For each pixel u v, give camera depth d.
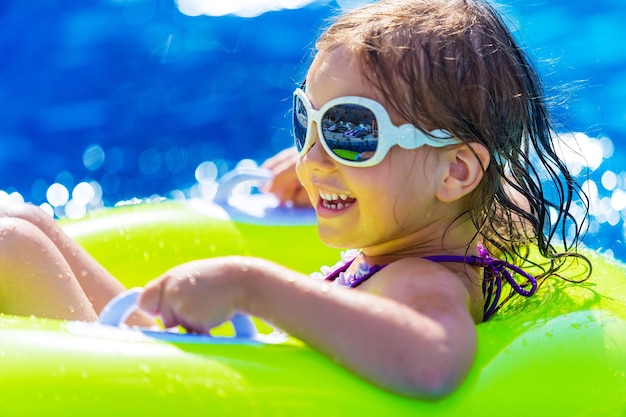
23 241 1.71
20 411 1.25
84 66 4.35
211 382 1.28
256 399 1.28
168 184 3.63
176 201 2.53
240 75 4.22
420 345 1.34
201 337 1.37
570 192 1.85
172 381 1.27
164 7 4.75
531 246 2.06
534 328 1.54
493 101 1.68
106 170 3.73
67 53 4.45
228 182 2.50
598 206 3.09
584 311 1.62
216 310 1.39
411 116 1.62
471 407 1.36
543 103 1.85
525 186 1.79
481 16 1.74
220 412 1.27
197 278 1.39
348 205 1.68
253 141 3.86
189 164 3.73
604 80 3.81
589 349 1.52
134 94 4.15
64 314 1.72
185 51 4.41
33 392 1.25
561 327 1.55
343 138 1.64
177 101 4.11
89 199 3.55
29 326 1.36
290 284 1.40
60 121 4.02
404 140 1.62
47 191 3.60
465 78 1.65
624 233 2.96
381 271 1.62
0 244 1.69
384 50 1.63
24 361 1.28
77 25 4.64
